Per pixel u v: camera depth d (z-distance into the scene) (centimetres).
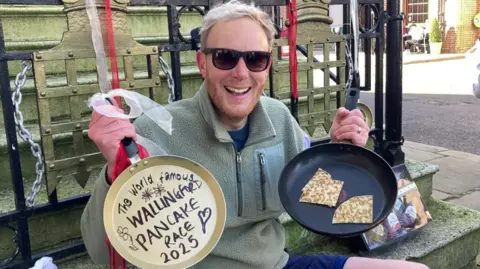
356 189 160
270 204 159
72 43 167
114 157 123
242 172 154
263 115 157
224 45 139
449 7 1780
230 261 153
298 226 228
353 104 175
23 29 275
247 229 158
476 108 769
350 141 169
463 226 257
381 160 163
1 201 197
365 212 152
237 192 154
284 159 168
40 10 278
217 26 140
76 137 175
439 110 760
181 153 149
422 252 232
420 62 1570
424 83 1073
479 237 267
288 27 225
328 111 250
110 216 124
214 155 151
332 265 166
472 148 531
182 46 194
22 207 168
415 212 251
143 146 138
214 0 199
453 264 255
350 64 258
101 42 170
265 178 158
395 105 266
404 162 276
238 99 144
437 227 257
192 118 150
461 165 450
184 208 131
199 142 150
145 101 131
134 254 126
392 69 263
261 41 142
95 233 133
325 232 144
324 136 299
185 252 129
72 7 165
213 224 133
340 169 167
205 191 135
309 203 157
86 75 269
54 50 164
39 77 163
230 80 141
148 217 128
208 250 130
